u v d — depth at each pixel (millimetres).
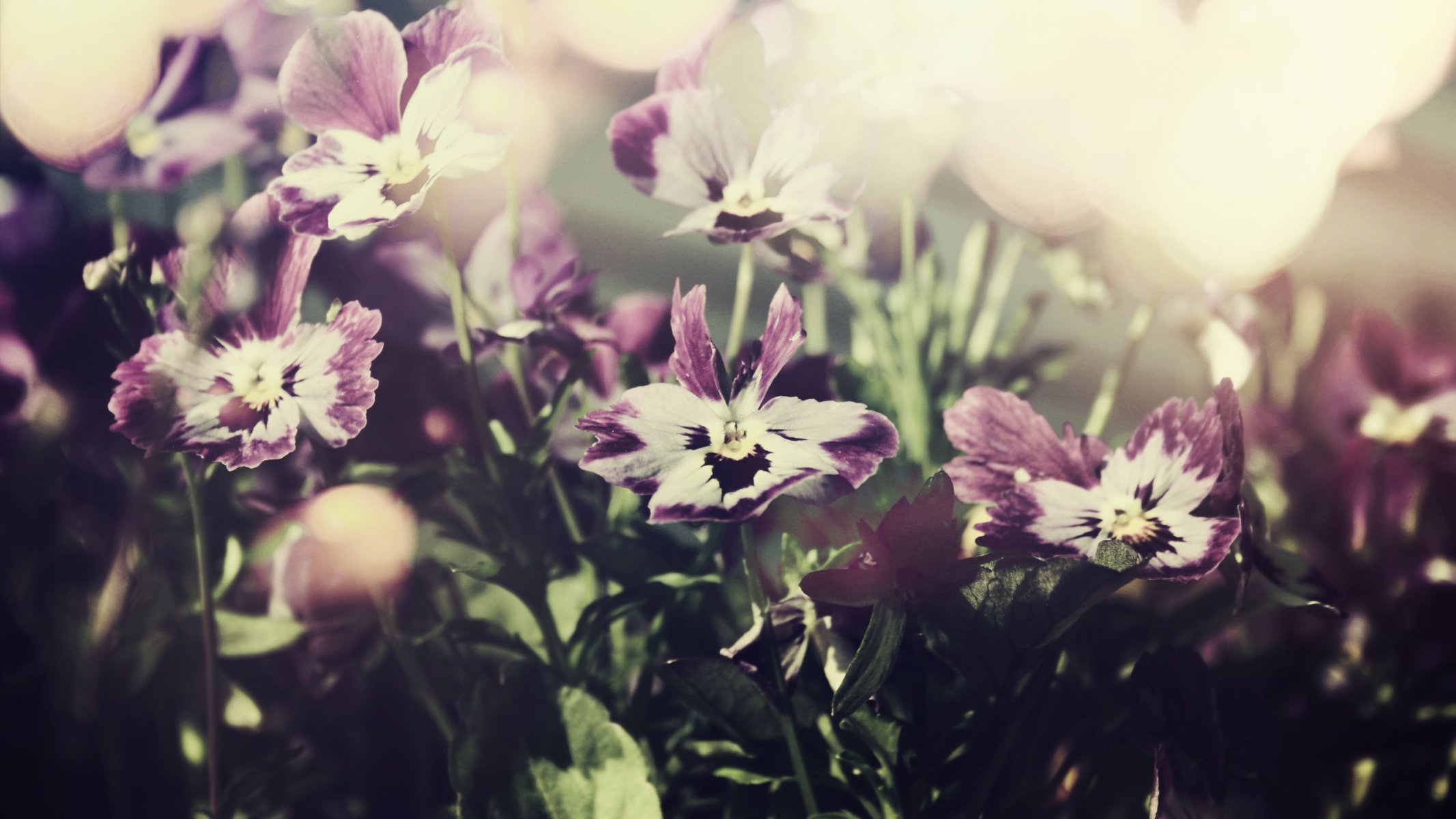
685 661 373
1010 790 385
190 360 381
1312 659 425
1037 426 383
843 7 420
